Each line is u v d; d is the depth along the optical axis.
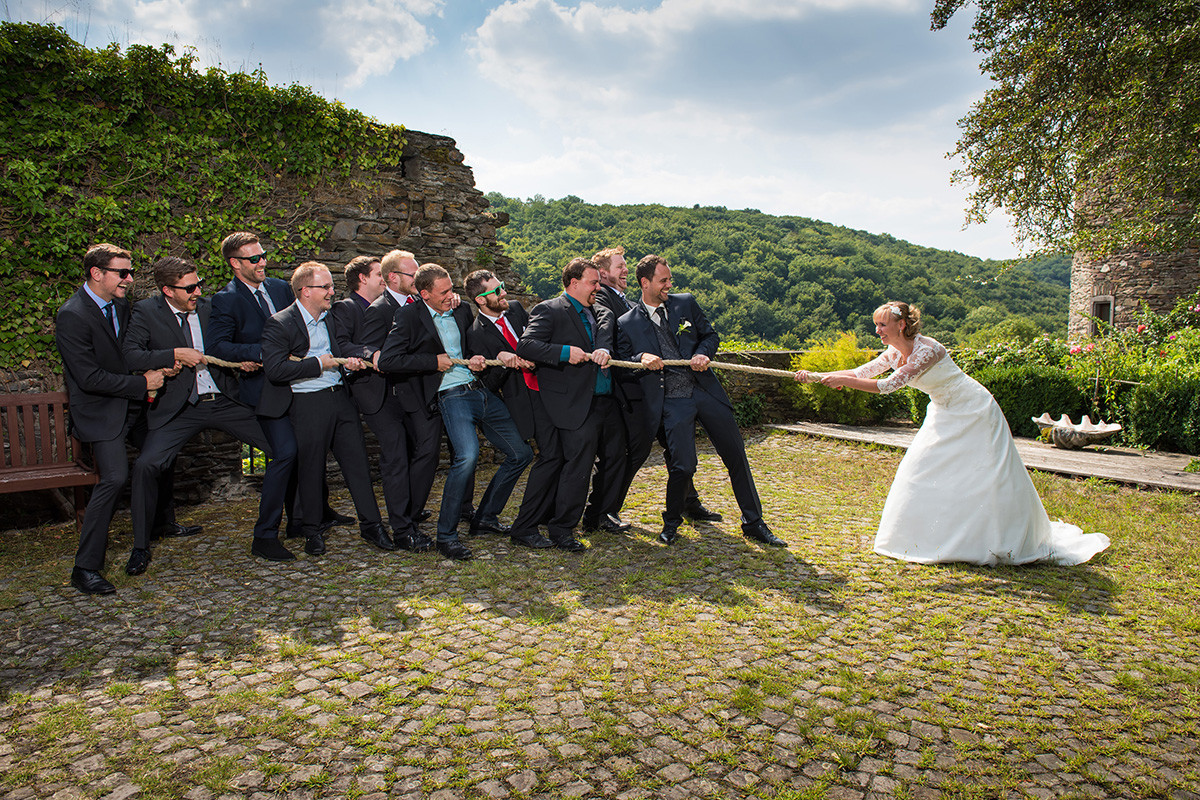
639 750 2.28
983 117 11.19
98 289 3.82
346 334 4.50
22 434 5.30
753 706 2.53
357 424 4.46
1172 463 6.90
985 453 4.08
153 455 4.00
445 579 3.87
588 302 4.46
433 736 2.35
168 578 3.91
